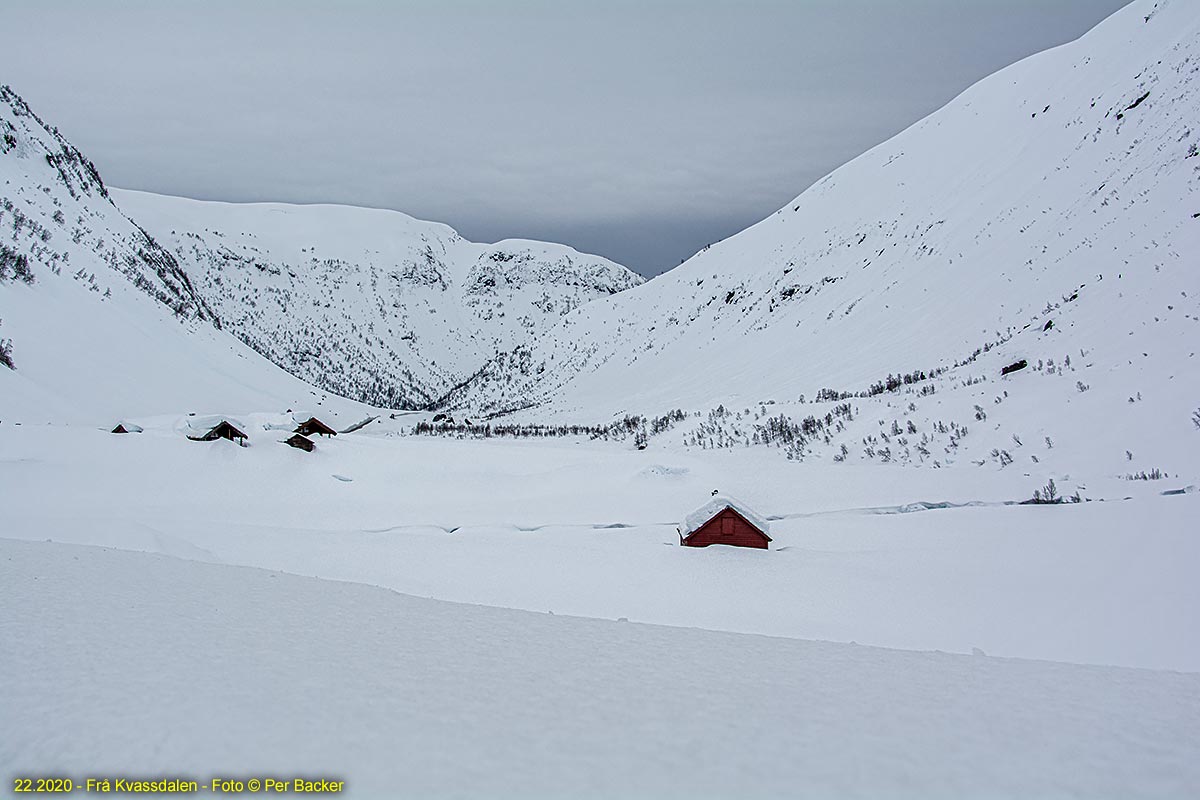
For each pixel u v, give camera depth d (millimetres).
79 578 11484
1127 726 6238
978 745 5750
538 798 4621
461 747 5406
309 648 8016
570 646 8789
